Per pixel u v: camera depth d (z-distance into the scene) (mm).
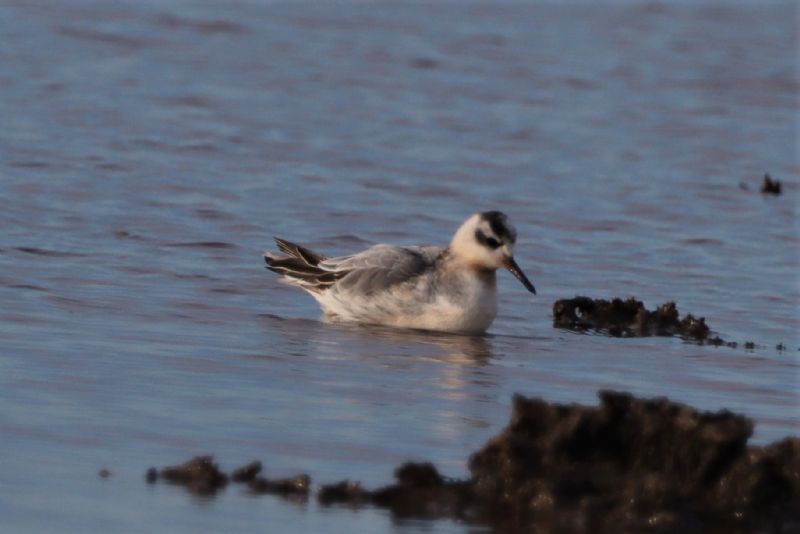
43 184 22500
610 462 10633
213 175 24297
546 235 21828
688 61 38531
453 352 15617
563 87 34844
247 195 23078
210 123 28594
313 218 21969
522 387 14094
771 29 43219
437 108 31703
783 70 38031
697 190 25734
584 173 26594
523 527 10102
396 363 14852
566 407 10883
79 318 15711
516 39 40344
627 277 19719
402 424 12398
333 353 15133
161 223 20797
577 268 20062
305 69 35000
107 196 22156
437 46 38781
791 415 13391
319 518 10031
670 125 31578
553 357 15625
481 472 10656
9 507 9758
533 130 30188
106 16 39219
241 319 16516
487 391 13828
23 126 26781
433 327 16688
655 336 16938
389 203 23328
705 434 10555
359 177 25016
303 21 41031
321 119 29859
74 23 37844
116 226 20422
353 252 20359
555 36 41062
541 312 17891
